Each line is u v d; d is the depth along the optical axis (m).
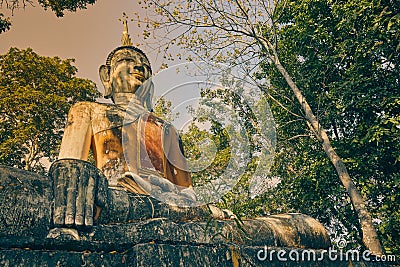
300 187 11.51
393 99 10.05
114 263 3.72
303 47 12.11
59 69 15.52
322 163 11.22
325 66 11.52
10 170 4.23
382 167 10.70
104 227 4.44
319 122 10.71
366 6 10.10
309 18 11.98
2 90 14.49
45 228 4.18
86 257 3.61
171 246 3.97
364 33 10.47
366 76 10.72
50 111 14.52
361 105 10.44
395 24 9.86
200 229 4.90
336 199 11.71
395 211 9.99
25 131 13.89
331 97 11.23
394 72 10.61
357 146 10.79
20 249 3.42
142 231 4.55
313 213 12.15
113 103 7.08
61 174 4.45
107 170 5.91
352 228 11.45
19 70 15.02
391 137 10.00
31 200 4.17
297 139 12.77
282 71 10.67
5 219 3.98
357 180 10.87
